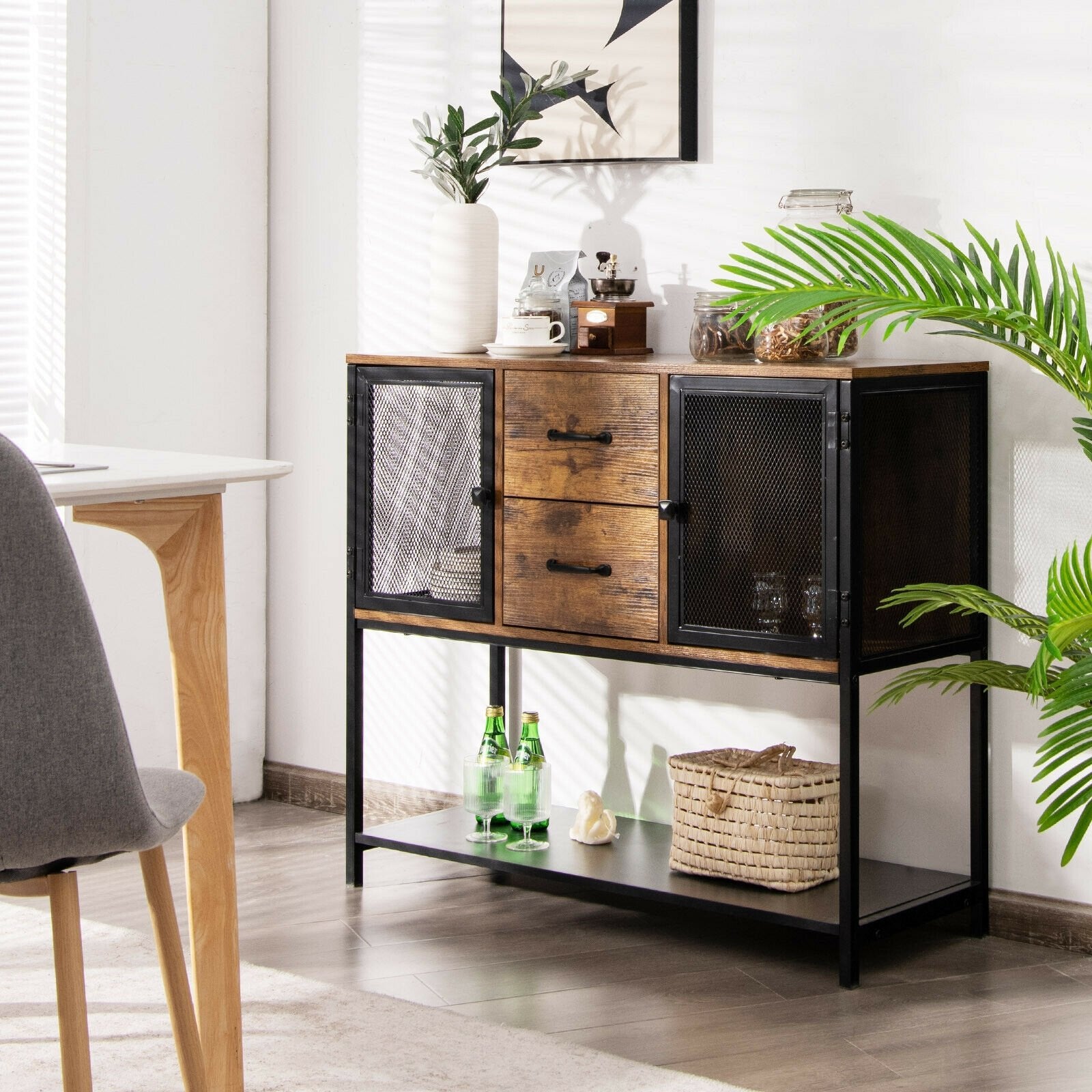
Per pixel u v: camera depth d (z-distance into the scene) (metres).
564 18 3.46
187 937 2.99
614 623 2.99
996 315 2.43
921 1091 2.33
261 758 4.19
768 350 2.90
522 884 3.43
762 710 3.30
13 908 3.18
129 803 1.56
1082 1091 2.34
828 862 2.99
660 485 2.91
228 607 4.07
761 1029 2.58
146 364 3.86
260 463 2.15
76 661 1.53
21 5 3.68
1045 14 2.90
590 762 3.57
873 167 3.12
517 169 3.61
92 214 3.73
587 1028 2.59
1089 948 2.96
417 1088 2.32
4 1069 2.38
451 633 3.23
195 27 3.89
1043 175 2.93
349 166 3.92
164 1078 2.36
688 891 2.96
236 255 4.02
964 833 3.10
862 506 2.70
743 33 3.25
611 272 3.33
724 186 3.30
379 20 3.84
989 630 3.05
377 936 3.06
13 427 3.74
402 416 3.28
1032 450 2.98
